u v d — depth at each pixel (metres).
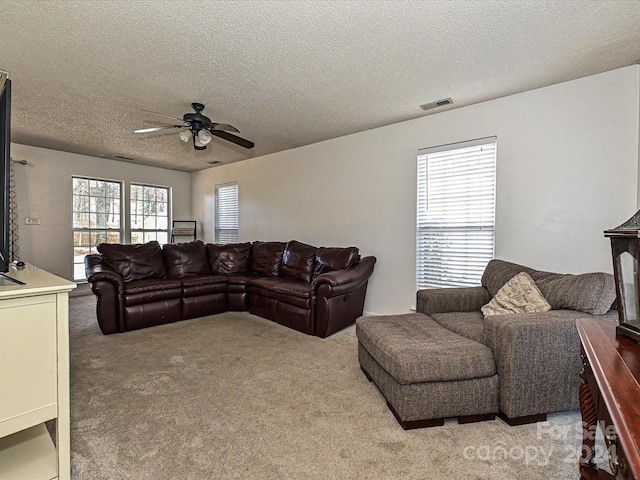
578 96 2.73
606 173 2.62
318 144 4.75
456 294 2.76
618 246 1.19
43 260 5.18
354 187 4.33
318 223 4.78
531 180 2.97
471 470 1.52
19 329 1.30
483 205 3.29
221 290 4.52
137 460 1.58
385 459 1.60
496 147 3.16
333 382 2.43
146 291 3.80
